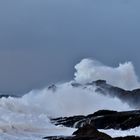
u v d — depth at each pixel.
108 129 59.00
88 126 44.88
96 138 42.22
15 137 48.97
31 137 50.09
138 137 43.91
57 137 49.50
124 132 54.09
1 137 47.94
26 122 57.25
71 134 53.25
